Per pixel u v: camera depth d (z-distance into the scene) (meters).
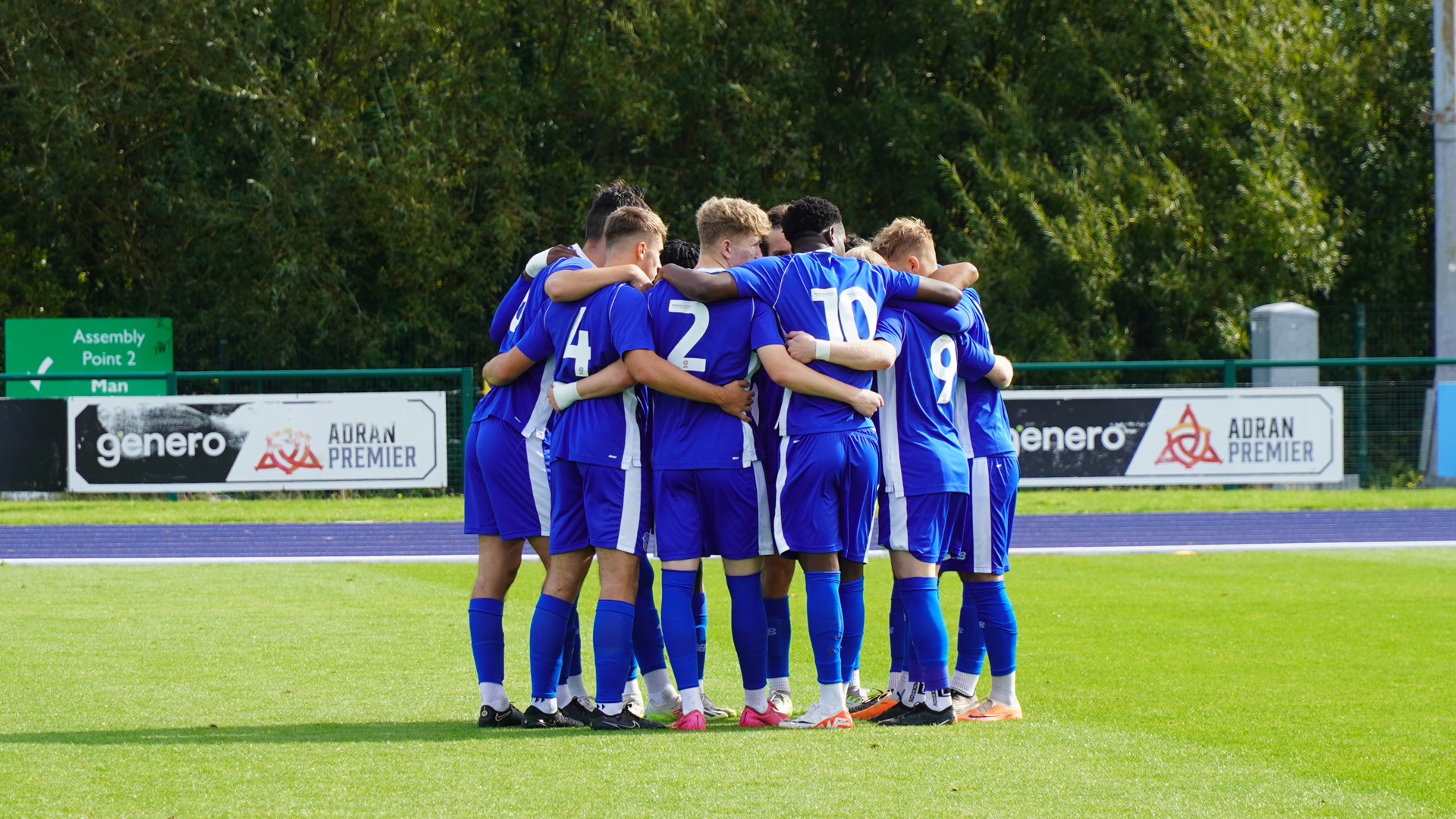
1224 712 18.27
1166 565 37.41
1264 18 73.50
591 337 17.77
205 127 72.31
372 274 77.38
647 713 19.64
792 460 17.38
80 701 19.05
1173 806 13.23
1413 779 14.48
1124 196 72.69
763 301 17.53
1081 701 19.23
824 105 81.31
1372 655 22.97
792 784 13.93
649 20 71.25
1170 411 56.66
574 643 19.17
